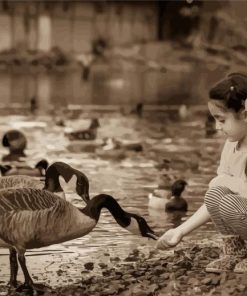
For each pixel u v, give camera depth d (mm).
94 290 6258
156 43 70188
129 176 13117
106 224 9172
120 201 10836
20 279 6824
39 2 73062
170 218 9719
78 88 42969
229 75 6297
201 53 52875
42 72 63219
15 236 6164
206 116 25781
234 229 6188
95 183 12359
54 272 7059
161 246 6430
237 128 6172
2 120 23828
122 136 19578
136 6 78688
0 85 43688
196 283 6148
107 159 15188
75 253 7820
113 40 77562
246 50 26266
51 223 6160
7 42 72000
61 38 74562
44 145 17266
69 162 14672
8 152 15914
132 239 8445
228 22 26203
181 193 11383
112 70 65688
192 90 40375
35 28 72938
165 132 20734
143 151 16562
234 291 5793
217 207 6184
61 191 6859
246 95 6129
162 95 37656
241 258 6363
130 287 6289
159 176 13117
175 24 75125
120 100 34281
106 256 7680
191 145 17797
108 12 77188
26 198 6160
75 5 75000
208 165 14539
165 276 6480
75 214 6281
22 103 31266
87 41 75938
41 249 7949
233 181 6219
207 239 8297
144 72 62656
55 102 32406
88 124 21953
